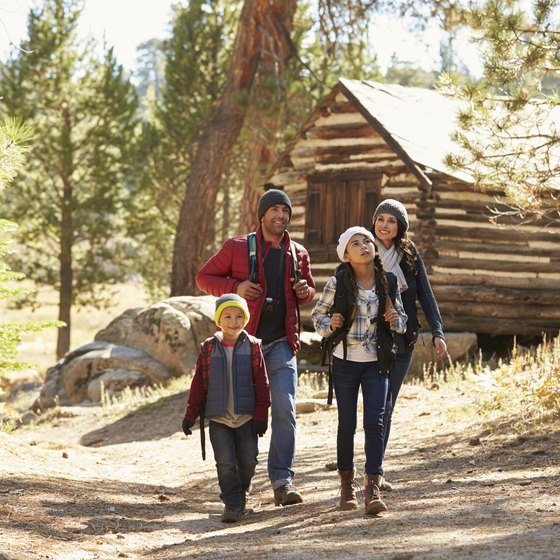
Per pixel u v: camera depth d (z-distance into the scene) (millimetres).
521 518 5836
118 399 19828
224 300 7020
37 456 10297
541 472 7664
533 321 19406
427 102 22812
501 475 7766
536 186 12180
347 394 6754
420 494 7242
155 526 6961
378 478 6457
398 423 11992
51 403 21234
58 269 36469
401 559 4820
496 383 11633
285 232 7762
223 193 39438
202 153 27781
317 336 18344
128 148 34969
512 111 11375
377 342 6641
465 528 5656
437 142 20078
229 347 7102
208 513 7680
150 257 38656
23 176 34125
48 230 35562
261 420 7066
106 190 34312
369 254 6641
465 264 19047
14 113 33188
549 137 11703
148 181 35500
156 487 9156
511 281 19344
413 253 7551
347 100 20781
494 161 12047
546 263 19578
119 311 56656
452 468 8500
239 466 7301
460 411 11742
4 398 24547
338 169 20766
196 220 27766
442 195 18984
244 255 7629
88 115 34750
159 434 15117
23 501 7184
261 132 27781
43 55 33469
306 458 10453
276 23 27844
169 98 35906
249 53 27500
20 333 10688
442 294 18688
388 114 20344
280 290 7598
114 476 9875
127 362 20688
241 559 5266
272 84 27375
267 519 6980
